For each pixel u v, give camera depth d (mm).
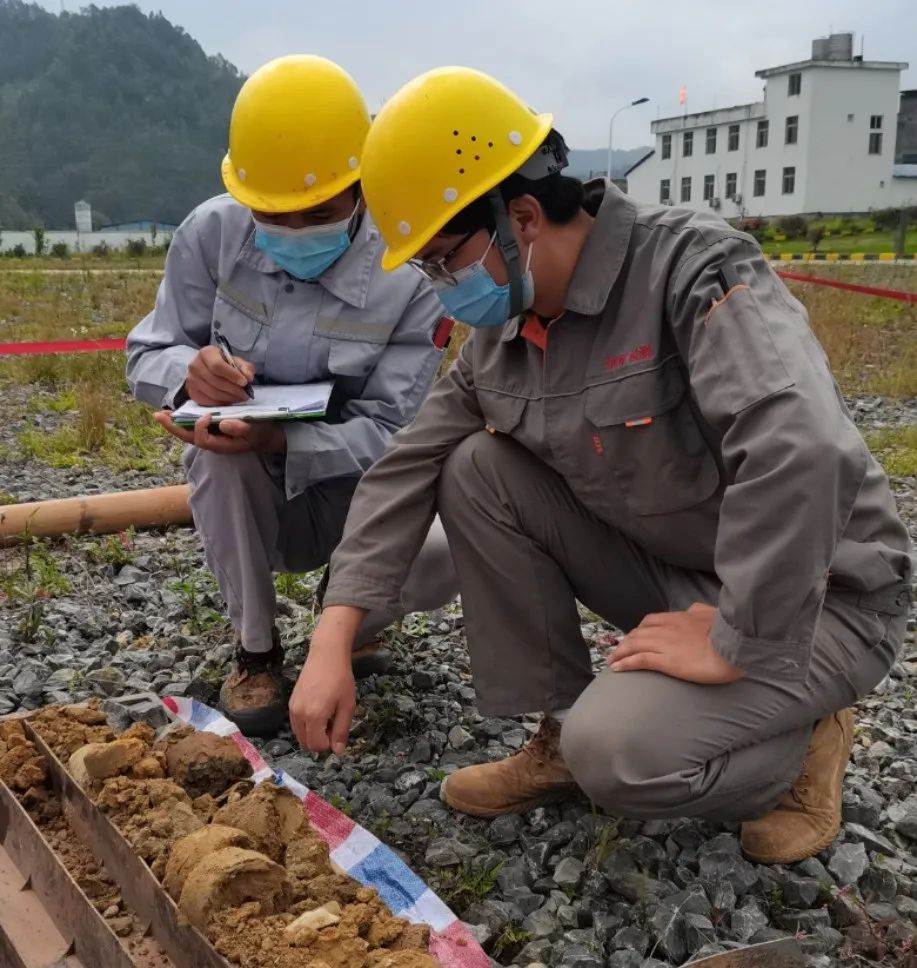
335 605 2410
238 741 2631
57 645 3615
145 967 1836
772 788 2227
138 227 102562
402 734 3029
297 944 1714
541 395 2377
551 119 2254
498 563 2514
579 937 2154
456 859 2410
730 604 1951
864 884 2332
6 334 12328
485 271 2195
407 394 3107
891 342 11734
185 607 3889
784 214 51188
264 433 2848
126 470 6289
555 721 2549
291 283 3061
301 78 2773
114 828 2037
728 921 2201
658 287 2168
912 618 4051
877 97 49500
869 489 2248
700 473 2250
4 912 2105
